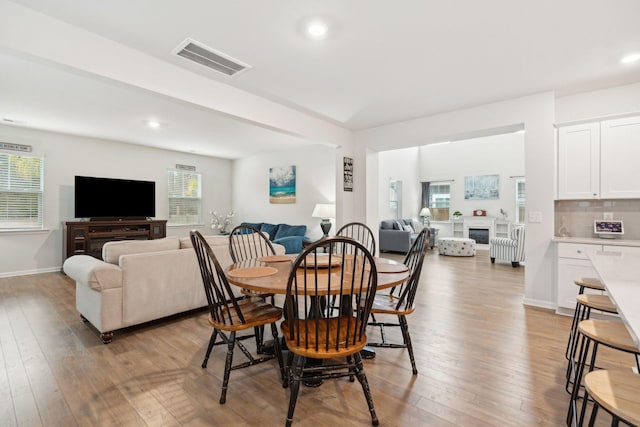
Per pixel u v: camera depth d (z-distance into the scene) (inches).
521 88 130.0
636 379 42.7
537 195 136.3
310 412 65.8
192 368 83.8
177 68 109.4
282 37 92.3
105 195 222.7
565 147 132.3
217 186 311.7
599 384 41.4
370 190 198.2
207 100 118.5
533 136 137.0
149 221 235.9
